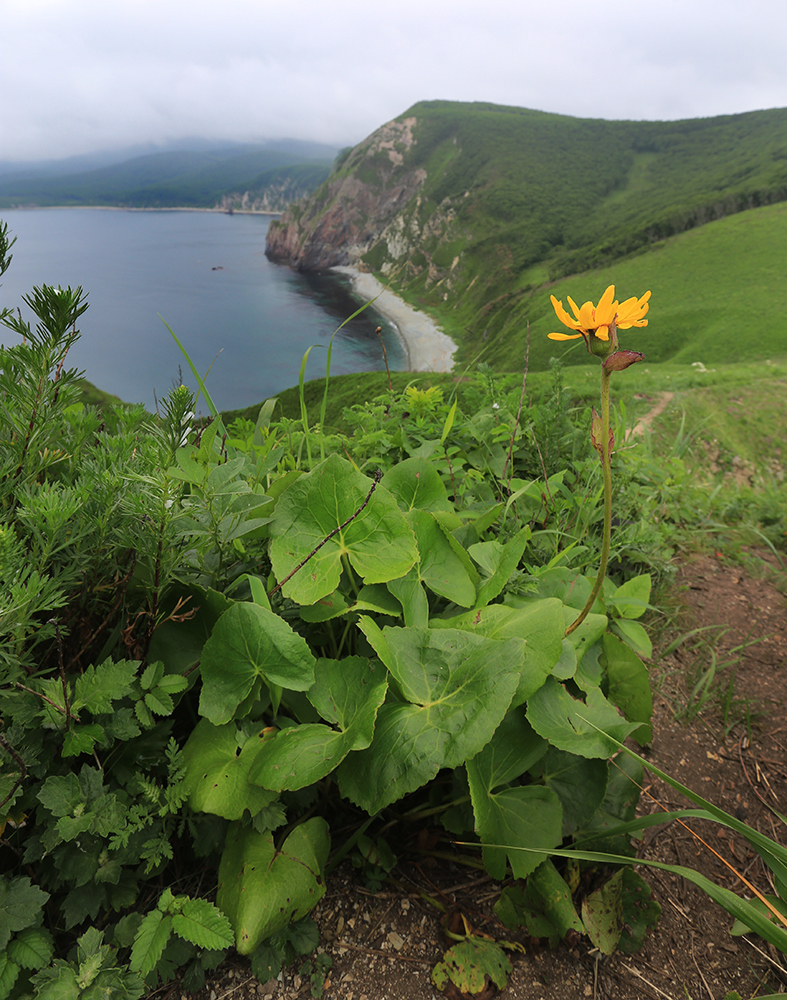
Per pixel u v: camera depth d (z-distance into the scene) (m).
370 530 1.49
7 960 0.97
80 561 1.16
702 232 93.06
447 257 150.50
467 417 3.15
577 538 2.39
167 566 1.21
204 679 1.26
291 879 1.20
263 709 1.39
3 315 1.03
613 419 3.31
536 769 1.53
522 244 138.38
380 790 1.19
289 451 2.17
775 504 4.59
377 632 1.36
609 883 1.45
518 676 1.24
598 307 1.13
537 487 2.61
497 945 1.34
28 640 1.18
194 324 182.25
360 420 2.89
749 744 2.17
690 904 1.58
